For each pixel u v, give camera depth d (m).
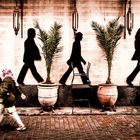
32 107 11.91
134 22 11.92
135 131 9.00
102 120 10.25
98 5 11.78
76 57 11.88
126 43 11.93
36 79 11.90
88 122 10.01
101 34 11.47
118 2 11.81
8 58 11.81
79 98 11.85
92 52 11.88
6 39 11.76
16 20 11.67
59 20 11.77
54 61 11.83
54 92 11.05
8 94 8.87
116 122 10.00
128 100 12.05
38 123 9.89
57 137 8.45
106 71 11.94
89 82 11.84
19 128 9.07
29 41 11.79
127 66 11.98
